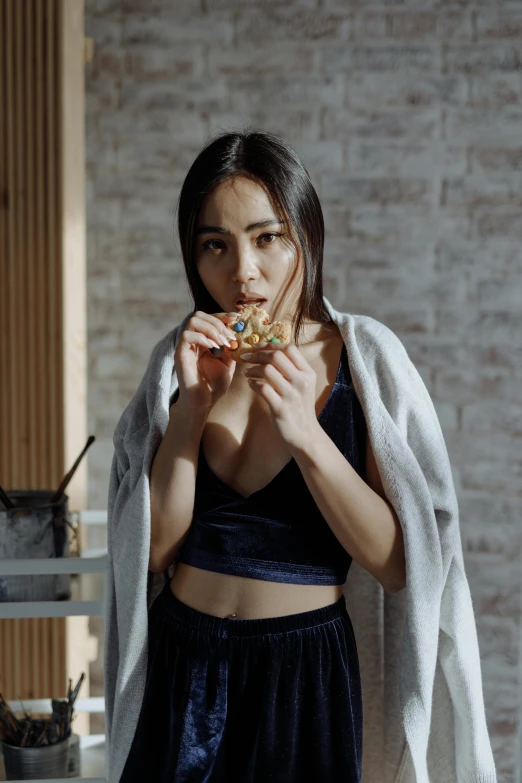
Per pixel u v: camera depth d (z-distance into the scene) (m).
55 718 1.24
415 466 0.97
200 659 0.96
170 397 1.10
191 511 1.01
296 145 1.86
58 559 1.17
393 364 1.02
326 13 1.83
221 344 0.95
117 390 1.91
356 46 1.84
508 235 1.86
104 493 1.93
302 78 1.84
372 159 1.86
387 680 1.11
